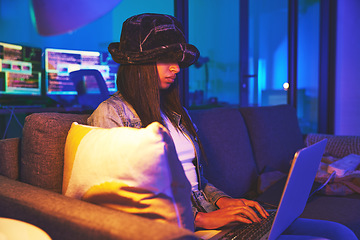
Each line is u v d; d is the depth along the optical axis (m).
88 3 5.23
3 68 3.47
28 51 3.72
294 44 3.75
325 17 4.13
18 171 1.09
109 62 4.32
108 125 1.00
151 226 0.60
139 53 1.03
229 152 1.75
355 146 2.19
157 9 4.65
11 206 0.78
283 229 0.97
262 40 6.32
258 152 2.02
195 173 1.22
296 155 0.80
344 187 1.67
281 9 5.93
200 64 7.00
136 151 0.68
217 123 1.75
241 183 1.76
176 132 1.19
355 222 1.36
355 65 4.33
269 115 2.20
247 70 4.25
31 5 4.71
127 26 1.06
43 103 3.90
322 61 4.18
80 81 4.01
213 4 7.35
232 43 7.21
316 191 1.70
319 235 1.08
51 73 3.92
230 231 1.02
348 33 4.22
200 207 1.17
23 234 0.54
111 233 0.60
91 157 0.77
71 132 0.93
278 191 1.59
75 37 5.21
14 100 3.59
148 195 0.69
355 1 4.26
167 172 0.69
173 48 1.02
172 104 1.25
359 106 4.42
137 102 1.07
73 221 0.66
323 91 4.21
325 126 4.23
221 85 7.51
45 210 0.72
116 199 0.72
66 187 0.84
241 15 4.11
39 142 1.00
